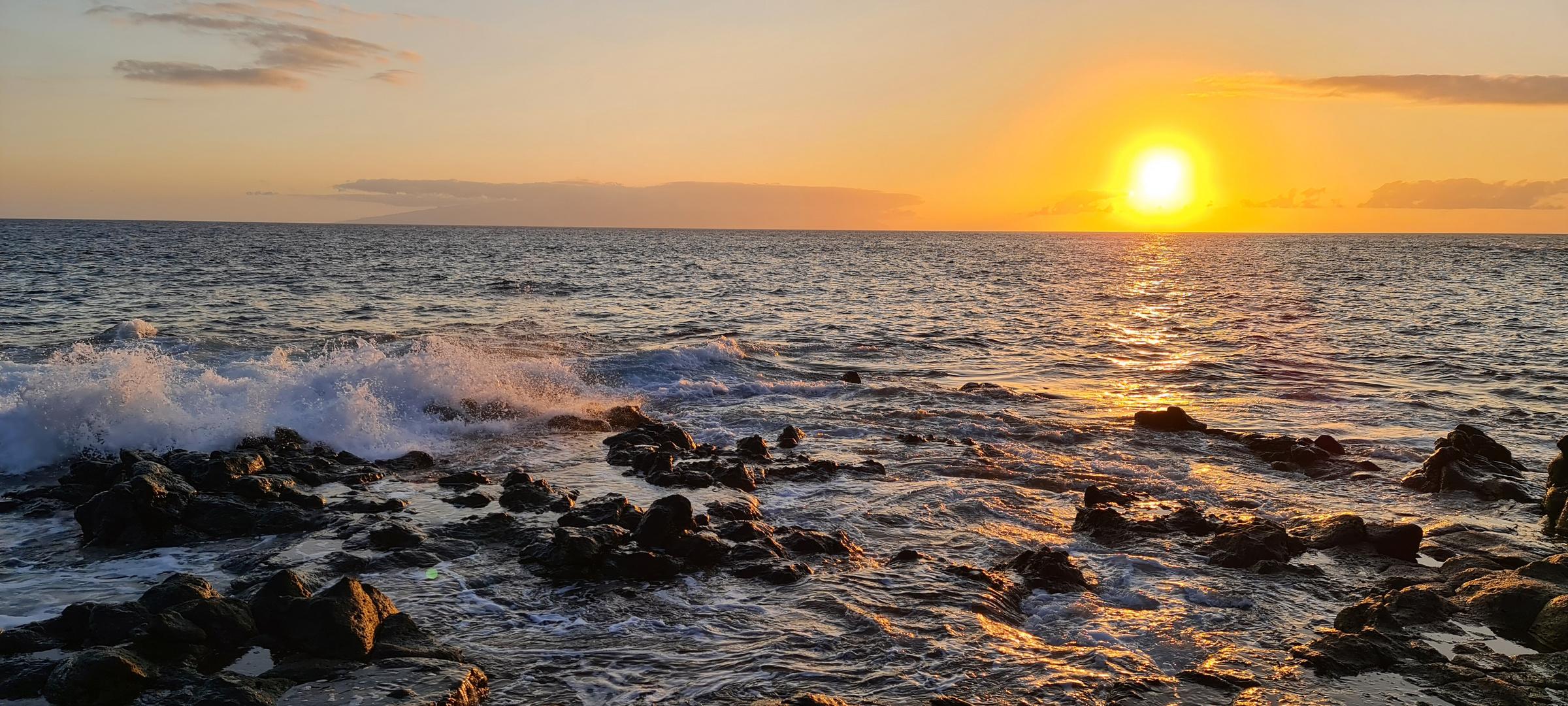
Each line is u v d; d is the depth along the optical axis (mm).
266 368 16406
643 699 5707
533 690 5836
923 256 108562
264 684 5562
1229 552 8672
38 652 6000
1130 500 10727
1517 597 7344
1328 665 6316
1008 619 7176
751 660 6273
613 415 15312
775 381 19547
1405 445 14516
